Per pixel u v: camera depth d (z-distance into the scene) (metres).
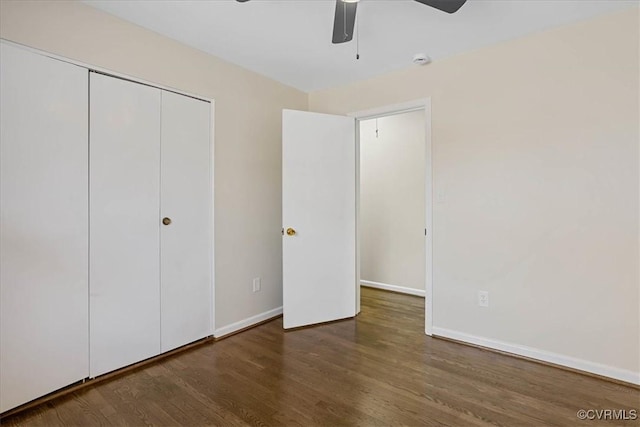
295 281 3.00
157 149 2.34
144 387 2.01
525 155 2.35
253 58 2.72
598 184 2.10
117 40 2.12
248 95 2.96
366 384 2.04
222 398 1.89
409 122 4.07
